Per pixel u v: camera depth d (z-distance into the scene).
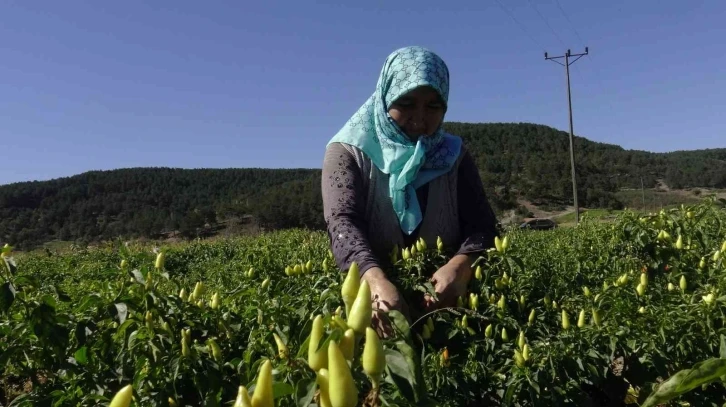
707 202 4.33
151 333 2.42
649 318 2.75
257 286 3.50
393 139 2.83
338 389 1.07
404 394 1.26
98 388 2.39
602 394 3.03
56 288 2.55
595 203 51.78
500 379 2.67
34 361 2.60
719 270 3.17
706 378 1.19
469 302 2.91
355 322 1.27
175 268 14.55
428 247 2.98
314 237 12.41
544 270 4.14
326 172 2.82
